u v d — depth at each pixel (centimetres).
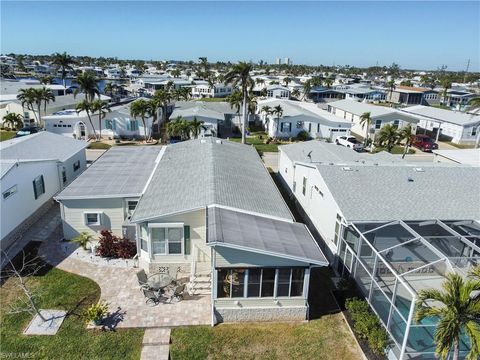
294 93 10300
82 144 3497
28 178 2538
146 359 1488
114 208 2347
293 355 1545
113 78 14012
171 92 8638
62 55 8419
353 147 5031
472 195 2234
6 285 1914
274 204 2203
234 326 1700
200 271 2019
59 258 2177
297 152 3331
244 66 4966
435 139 6072
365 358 1529
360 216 1970
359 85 12888
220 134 5950
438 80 16775
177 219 1934
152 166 2867
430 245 1689
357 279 1914
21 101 5700
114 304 1797
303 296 1734
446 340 1134
